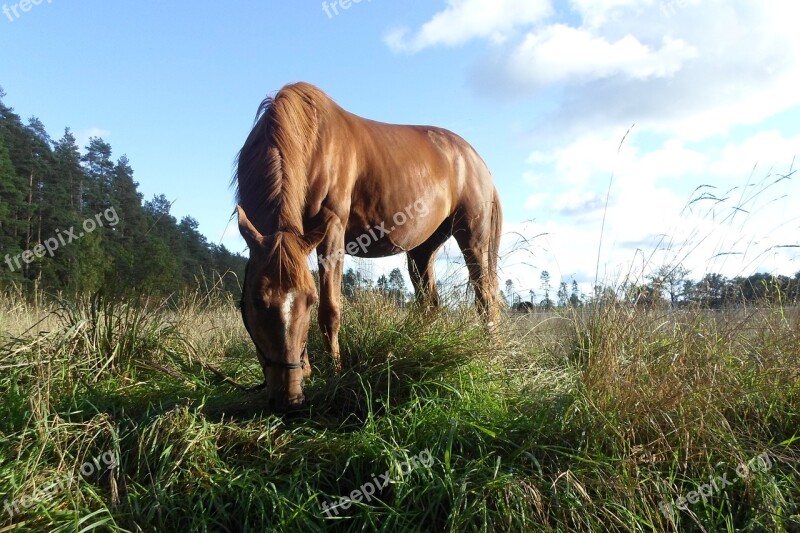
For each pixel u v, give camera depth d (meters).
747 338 3.47
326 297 3.70
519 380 3.49
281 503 2.15
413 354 3.33
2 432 2.44
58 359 3.27
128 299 4.06
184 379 3.56
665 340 3.41
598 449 2.49
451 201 5.32
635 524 2.17
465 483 2.22
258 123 3.74
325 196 3.96
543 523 2.14
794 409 2.91
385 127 4.84
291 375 2.79
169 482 2.24
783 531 2.20
